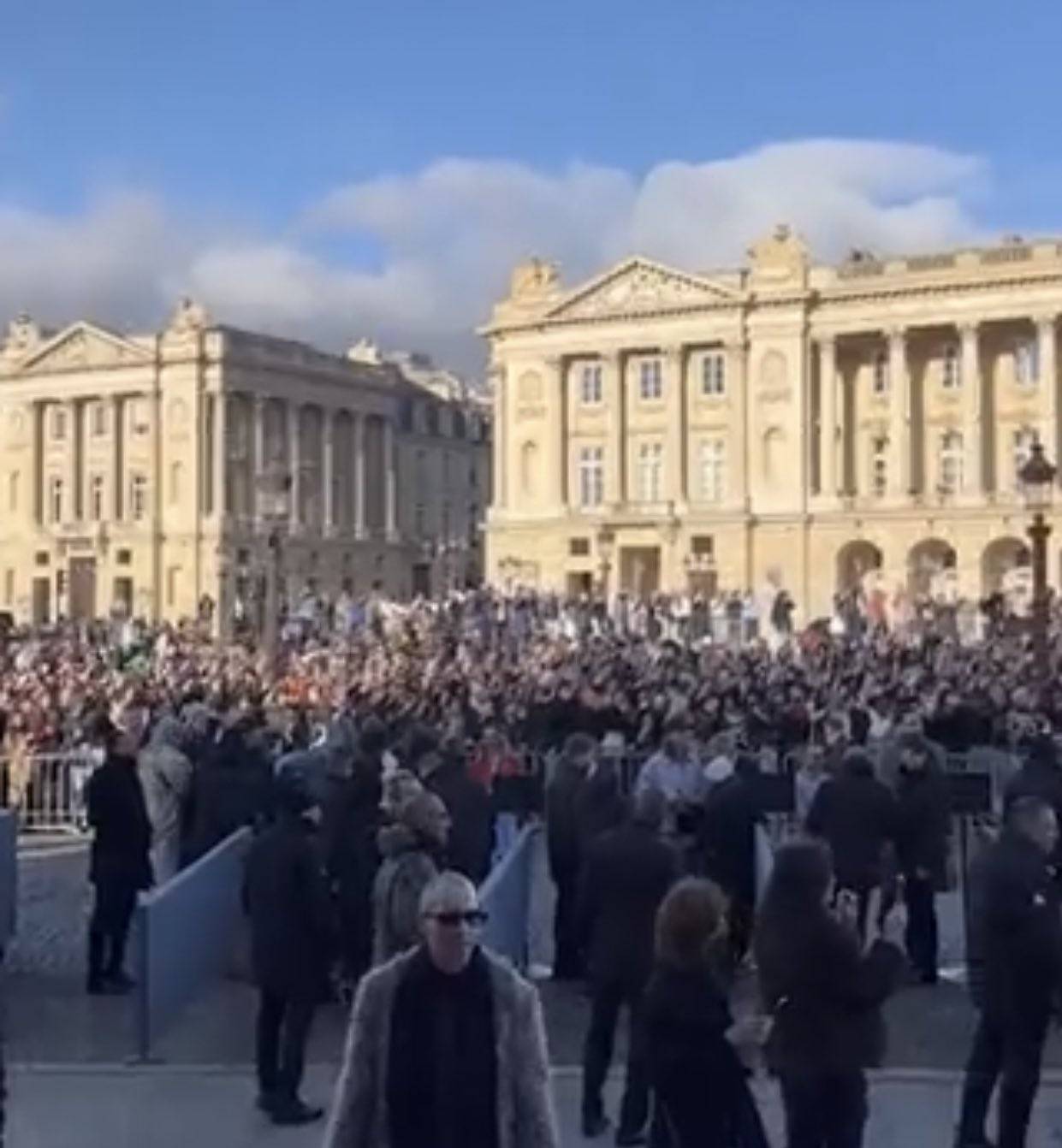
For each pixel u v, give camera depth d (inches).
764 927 392.2
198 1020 671.1
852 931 397.4
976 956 575.5
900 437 4133.9
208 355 5078.7
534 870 967.6
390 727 1090.1
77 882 1021.8
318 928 530.6
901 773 751.1
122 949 724.7
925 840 722.2
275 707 1273.4
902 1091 554.3
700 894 375.6
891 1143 499.2
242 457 5162.4
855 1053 384.2
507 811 1000.9
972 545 4013.3
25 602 5344.5
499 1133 280.1
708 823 712.4
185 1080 576.1
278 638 2642.7
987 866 469.4
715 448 4313.5
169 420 5142.7
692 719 1093.8
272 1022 531.2
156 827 939.3
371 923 647.8
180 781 902.4
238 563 5064.0
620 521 4355.3
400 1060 281.6
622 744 1056.2
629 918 502.3
